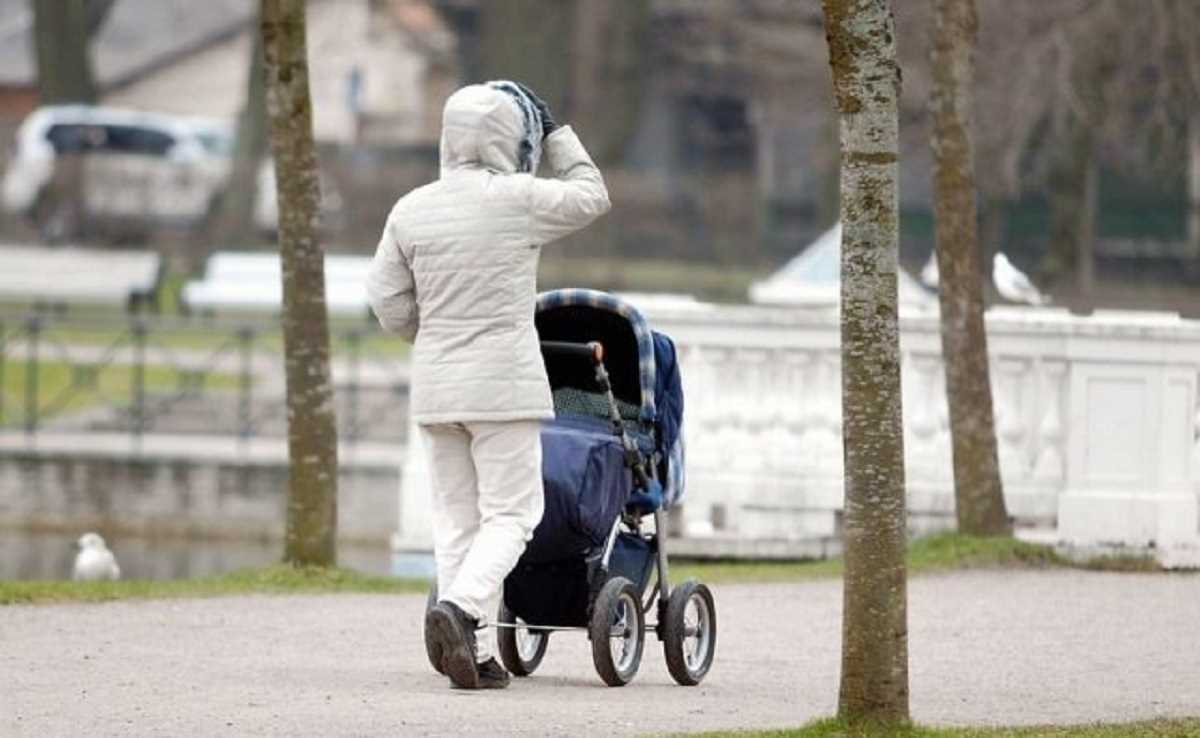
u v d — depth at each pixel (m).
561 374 35.31
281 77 48.06
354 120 180.50
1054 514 53.66
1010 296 60.03
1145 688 36.12
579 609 34.94
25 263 113.56
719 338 56.62
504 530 33.56
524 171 34.31
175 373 95.62
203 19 199.75
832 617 43.84
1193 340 52.03
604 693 34.12
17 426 84.69
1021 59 101.06
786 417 56.53
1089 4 98.69
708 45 173.00
